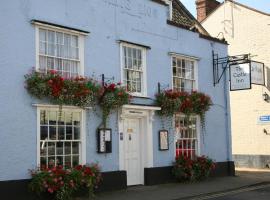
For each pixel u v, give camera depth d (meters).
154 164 14.84
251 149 22.52
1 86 10.75
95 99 12.78
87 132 12.62
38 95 11.37
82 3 12.93
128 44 14.28
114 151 13.42
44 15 11.88
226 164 18.16
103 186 12.96
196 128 16.86
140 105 14.08
